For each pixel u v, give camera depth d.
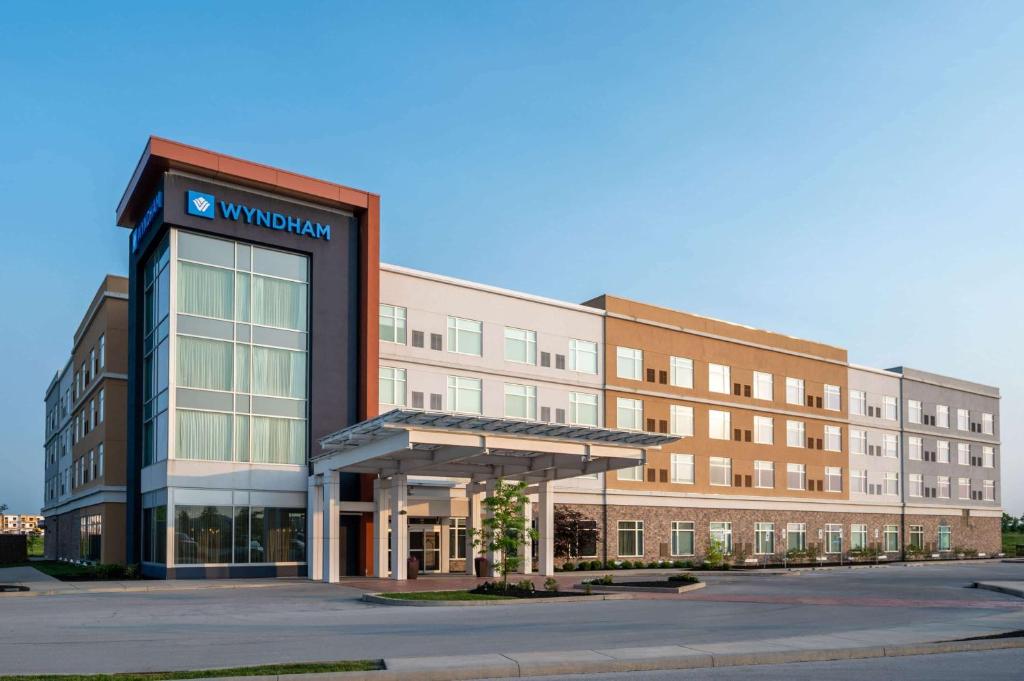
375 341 37.44
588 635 16.70
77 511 51.12
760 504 55.62
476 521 37.09
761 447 56.56
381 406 39.44
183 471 32.75
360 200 37.59
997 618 20.12
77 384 53.47
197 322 33.84
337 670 12.31
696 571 44.31
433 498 38.88
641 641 15.83
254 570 33.62
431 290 41.84
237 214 34.75
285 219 35.97
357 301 37.75
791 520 57.81
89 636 16.48
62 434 61.03
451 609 22.12
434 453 31.78
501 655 13.80
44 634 16.80
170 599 24.66
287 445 35.41
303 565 34.59
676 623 19.00
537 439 31.84
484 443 30.28
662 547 49.66
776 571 43.62
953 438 73.38
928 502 69.75
